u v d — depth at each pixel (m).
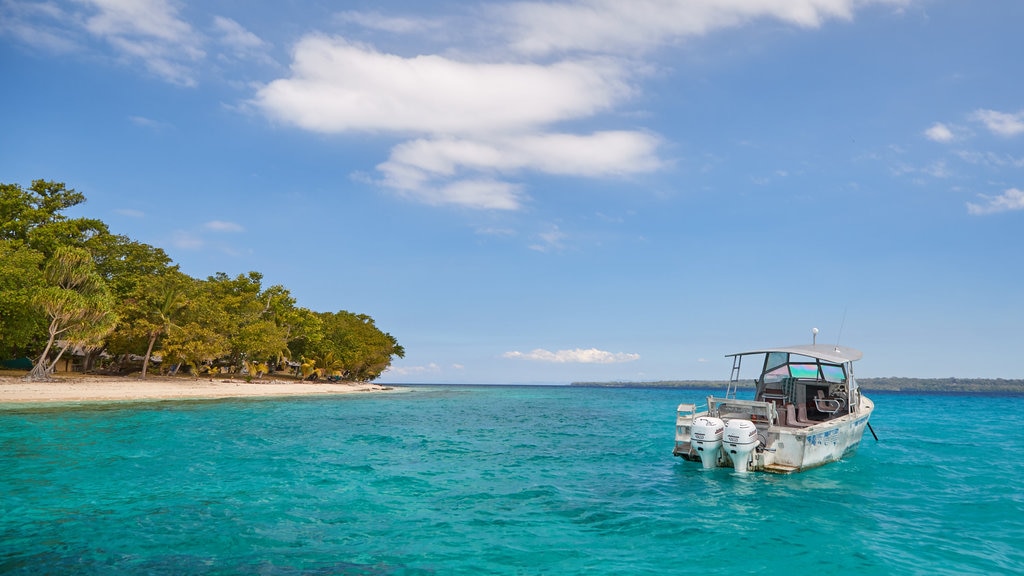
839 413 18.08
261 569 8.61
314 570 8.62
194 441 21.91
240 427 27.59
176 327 56.19
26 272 40.75
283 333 75.50
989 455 20.50
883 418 41.69
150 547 9.52
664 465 18.20
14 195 51.00
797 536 10.49
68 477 14.78
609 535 10.52
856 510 12.37
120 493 13.22
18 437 21.27
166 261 64.25
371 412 42.53
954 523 11.41
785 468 15.01
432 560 9.13
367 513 11.92
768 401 18.17
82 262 43.34
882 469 17.22
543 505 12.74
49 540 9.78
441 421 35.78
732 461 15.40
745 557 9.36
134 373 65.62
